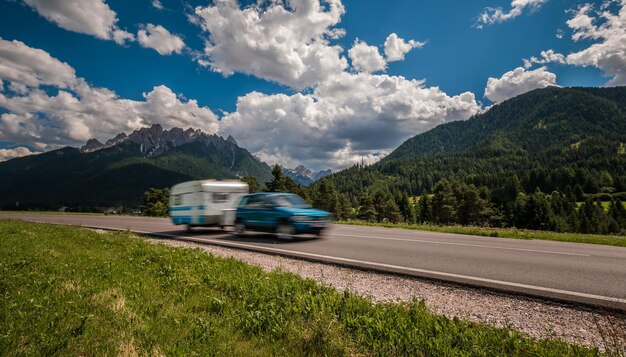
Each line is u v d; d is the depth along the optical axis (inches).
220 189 597.0
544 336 147.6
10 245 382.9
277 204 489.4
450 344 128.2
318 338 133.8
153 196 3550.7
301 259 337.4
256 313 157.9
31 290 198.7
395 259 324.2
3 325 144.7
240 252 384.5
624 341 142.0
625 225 3120.1
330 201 3481.8
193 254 333.4
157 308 172.7
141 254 341.1
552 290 213.5
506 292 214.8
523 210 3255.4
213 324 151.5
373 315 157.6
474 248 400.2
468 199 3208.7
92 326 146.0
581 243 490.3
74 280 225.6
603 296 200.8
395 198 4461.1
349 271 281.0
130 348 126.4
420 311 163.0
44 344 128.0
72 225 759.7
